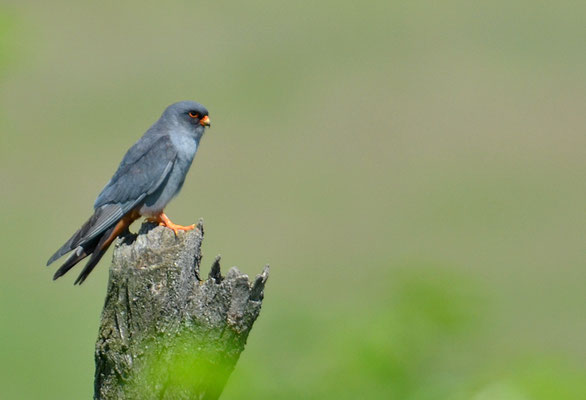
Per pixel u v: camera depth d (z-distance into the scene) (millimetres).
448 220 18484
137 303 5984
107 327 6059
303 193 18766
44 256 16156
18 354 12922
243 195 18703
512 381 4578
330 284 16047
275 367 5418
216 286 5926
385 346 5258
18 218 17109
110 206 8992
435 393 5031
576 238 18141
